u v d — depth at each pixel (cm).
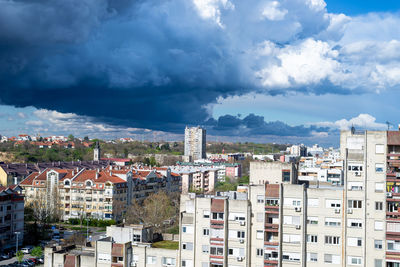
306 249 8538
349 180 8469
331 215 8469
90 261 9162
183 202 9800
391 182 8300
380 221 8325
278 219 8656
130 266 9131
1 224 15725
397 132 8394
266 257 8625
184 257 9000
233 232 8825
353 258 8369
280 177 11006
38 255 15025
